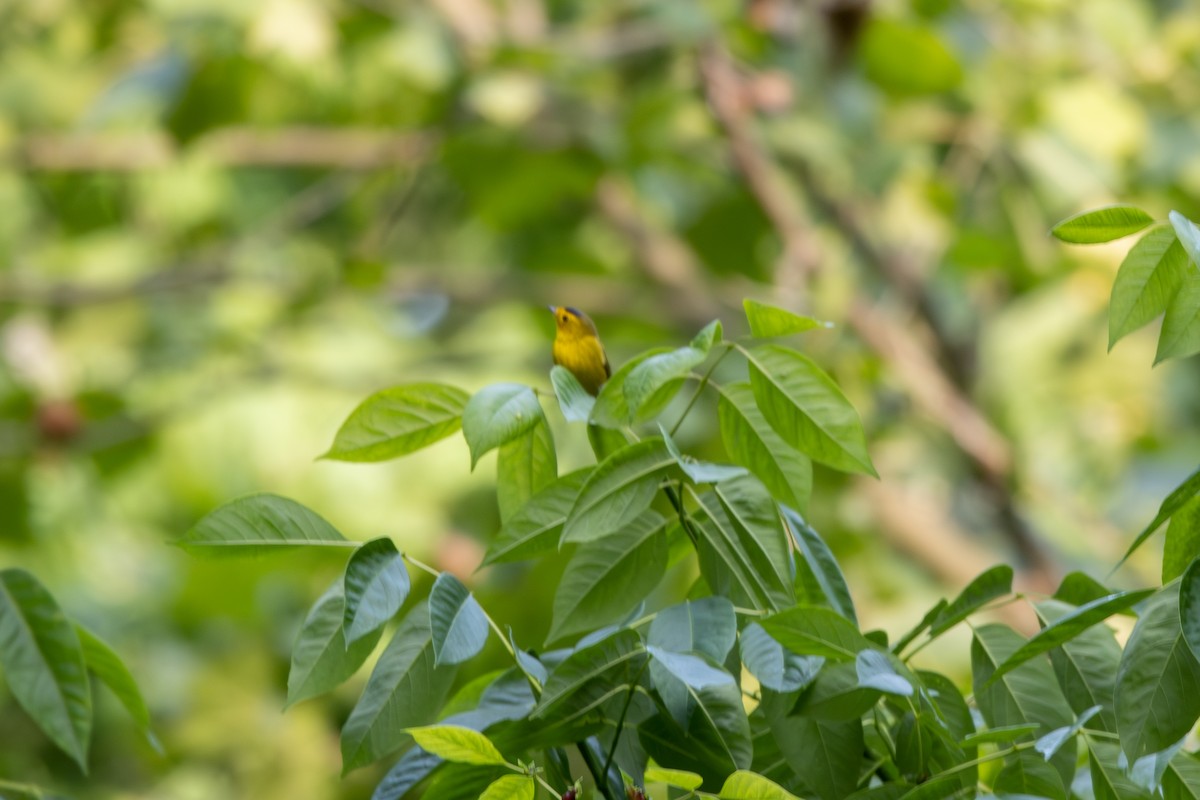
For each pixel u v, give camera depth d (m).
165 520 11.81
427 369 11.80
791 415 3.99
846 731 3.91
